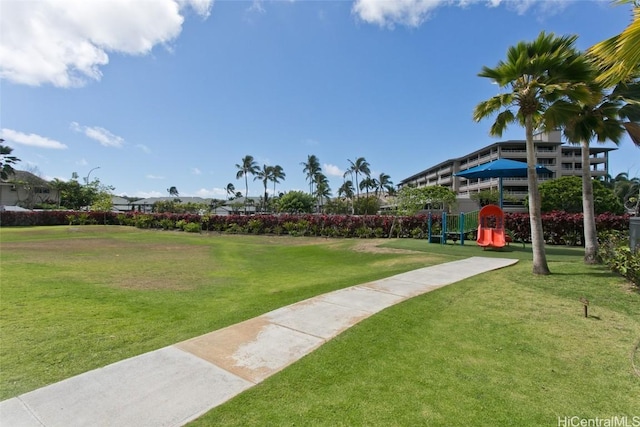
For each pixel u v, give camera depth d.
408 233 16.41
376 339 3.79
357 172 70.06
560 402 2.60
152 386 2.81
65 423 2.32
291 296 5.74
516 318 4.44
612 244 7.84
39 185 47.94
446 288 6.00
